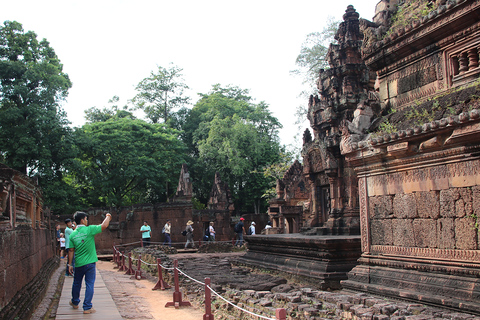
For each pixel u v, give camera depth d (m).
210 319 7.90
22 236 8.82
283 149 51.84
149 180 42.16
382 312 6.58
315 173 19.09
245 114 52.91
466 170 7.25
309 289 8.66
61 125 32.75
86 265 8.34
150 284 14.28
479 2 7.85
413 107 9.08
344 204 16.38
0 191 7.15
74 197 34.41
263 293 8.66
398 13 11.00
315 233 17.27
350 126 10.02
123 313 8.99
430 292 7.60
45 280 11.59
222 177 49.03
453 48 8.79
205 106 55.19
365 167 9.57
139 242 26.75
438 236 7.77
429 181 7.99
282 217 29.22
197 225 33.12
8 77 30.88
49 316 8.05
